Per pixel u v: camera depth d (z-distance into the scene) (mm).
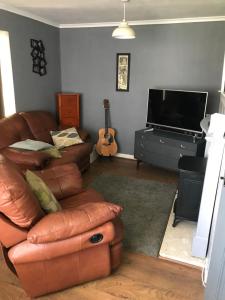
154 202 3023
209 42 3578
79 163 3475
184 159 2568
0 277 1916
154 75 4004
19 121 3354
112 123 4488
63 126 4066
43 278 1656
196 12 3230
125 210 2838
